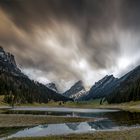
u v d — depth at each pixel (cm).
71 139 3522
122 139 3434
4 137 3775
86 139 3503
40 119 6931
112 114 9750
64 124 5966
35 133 4291
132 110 12675
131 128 4866
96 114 10069
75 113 10900
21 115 8144
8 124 5550
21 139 3522
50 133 4294
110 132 4225
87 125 5828
